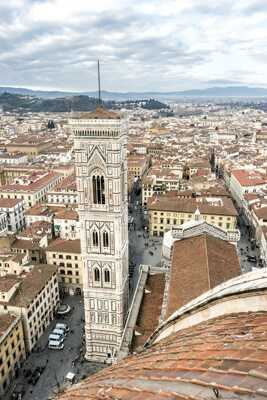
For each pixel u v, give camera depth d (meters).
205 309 30.75
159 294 88.19
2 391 98.94
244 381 14.69
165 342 28.81
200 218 111.19
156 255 178.50
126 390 18.44
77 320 130.62
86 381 26.20
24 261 139.75
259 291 25.67
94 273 103.94
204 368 17.70
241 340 20.16
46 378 104.06
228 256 90.62
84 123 90.88
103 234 100.12
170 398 15.37
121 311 105.94
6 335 101.00
